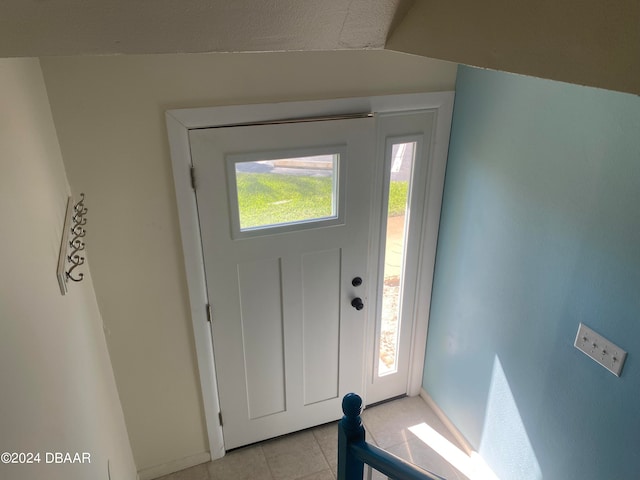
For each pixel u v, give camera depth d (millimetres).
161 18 777
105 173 1852
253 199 2117
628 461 1672
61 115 1715
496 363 2283
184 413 2453
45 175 1359
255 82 1905
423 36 904
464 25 804
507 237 2072
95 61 1688
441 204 2494
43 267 1107
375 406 2951
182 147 1897
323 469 2566
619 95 1482
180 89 1820
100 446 1570
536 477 2146
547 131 1777
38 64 1572
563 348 1870
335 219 2297
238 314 2322
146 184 1924
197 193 1996
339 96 2062
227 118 1915
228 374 2441
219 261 2170
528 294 2006
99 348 1922
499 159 2047
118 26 766
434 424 2826
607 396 1714
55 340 1144
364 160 2217
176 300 2186
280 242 2242
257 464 2590
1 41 735
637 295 1537
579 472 1901
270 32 856
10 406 739
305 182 2174
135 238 1997
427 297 2725
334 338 2604
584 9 595
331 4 857
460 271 2445
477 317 2369
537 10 667
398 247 2582
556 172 1766
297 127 2033
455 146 2324
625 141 1487
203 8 786
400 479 1336
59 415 1069
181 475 2535
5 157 940
